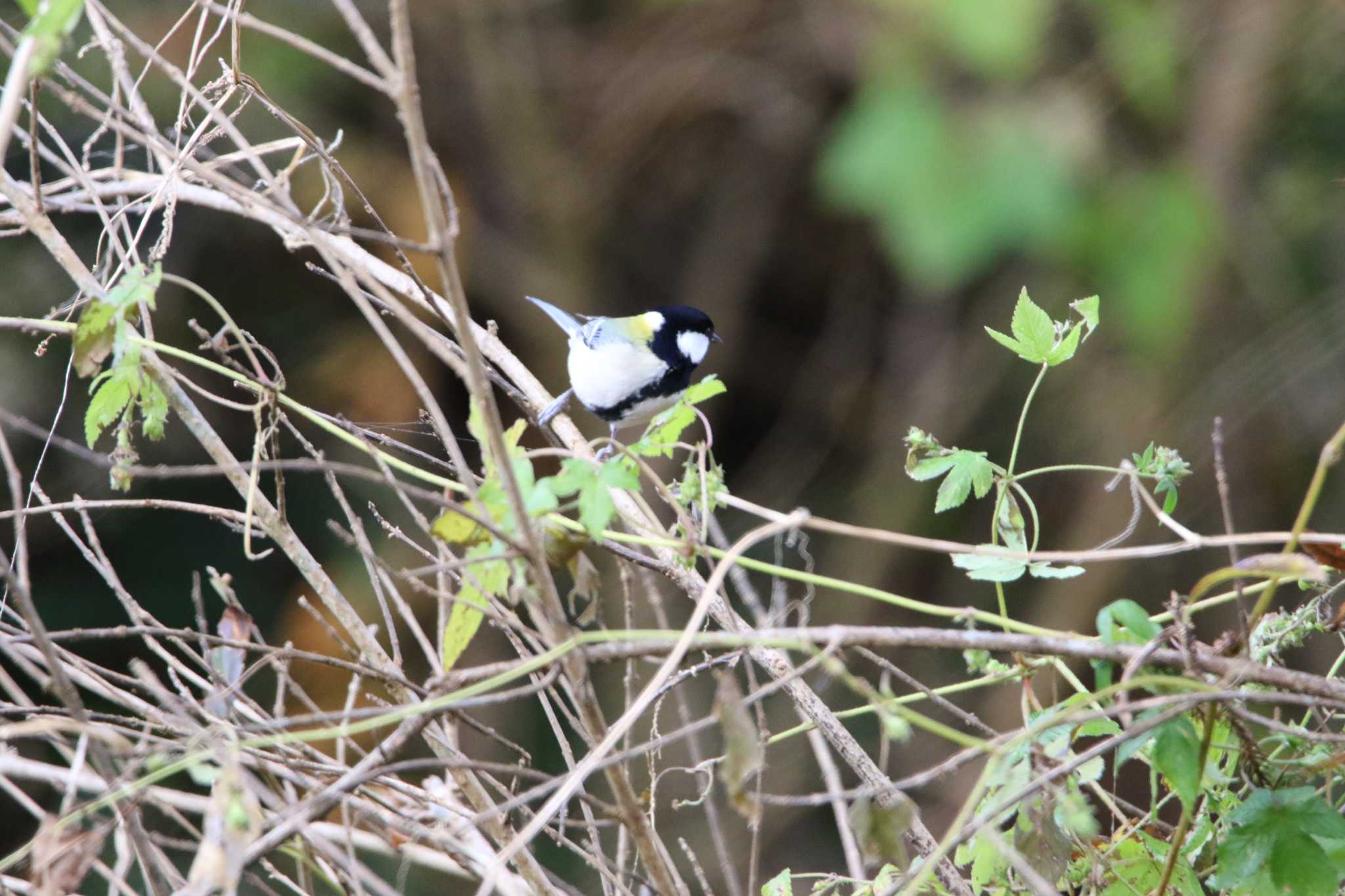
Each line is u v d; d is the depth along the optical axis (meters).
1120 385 14.88
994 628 12.27
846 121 13.90
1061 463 15.12
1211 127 13.84
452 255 3.52
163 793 4.65
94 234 13.30
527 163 16.25
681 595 12.73
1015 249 14.99
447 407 15.20
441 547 4.55
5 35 4.91
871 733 11.80
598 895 9.68
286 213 3.98
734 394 17.67
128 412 4.68
